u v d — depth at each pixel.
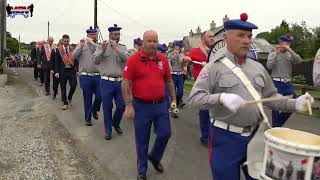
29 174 5.92
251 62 3.66
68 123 9.25
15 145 7.37
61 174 5.98
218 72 3.52
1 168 6.14
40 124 9.14
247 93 3.45
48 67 14.11
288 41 8.57
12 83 18.48
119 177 5.86
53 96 13.27
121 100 7.91
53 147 7.31
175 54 10.79
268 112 8.95
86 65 8.88
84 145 7.48
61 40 11.08
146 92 5.36
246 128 3.48
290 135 3.34
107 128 7.86
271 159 3.07
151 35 5.30
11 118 9.88
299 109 3.48
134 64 5.32
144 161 5.58
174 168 6.21
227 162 3.52
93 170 6.17
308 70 17.75
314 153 2.90
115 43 7.64
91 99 9.01
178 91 11.00
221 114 3.50
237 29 3.48
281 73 8.60
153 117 5.46
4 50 21.47
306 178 2.94
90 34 9.08
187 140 7.88
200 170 6.13
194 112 10.90
